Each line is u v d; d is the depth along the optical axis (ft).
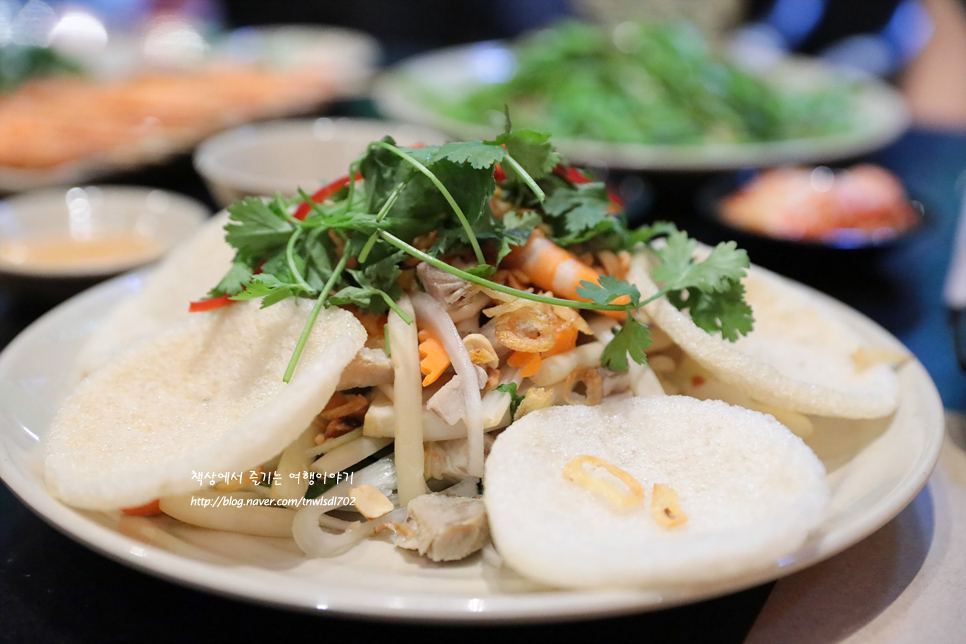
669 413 0.99
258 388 0.97
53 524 0.90
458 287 1.02
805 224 1.68
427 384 1.00
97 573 0.99
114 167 2.11
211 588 0.84
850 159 2.17
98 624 0.93
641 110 2.47
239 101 2.65
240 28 4.26
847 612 0.93
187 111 2.48
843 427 1.09
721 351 1.03
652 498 0.89
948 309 1.39
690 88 2.53
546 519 0.88
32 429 1.04
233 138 1.84
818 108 2.54
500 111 2.50
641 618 0.93
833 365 1.15
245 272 1.07
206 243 1.27
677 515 0.87
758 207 1.79
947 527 1.03
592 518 0.89
